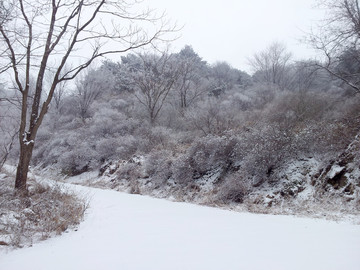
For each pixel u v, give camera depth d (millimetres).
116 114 26125
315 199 9977
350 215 8062
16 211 7031
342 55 14375
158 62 25781
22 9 8203
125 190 16250
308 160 11758
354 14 13430
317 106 16500
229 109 21844
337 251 4469
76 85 32719
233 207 11000
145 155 18609
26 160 8656
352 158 10312
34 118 8914
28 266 4297
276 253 4465
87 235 6168
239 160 13609
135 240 5590
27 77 8781
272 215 8867
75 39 8898
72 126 28781
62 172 21766
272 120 16156
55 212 7082
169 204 11008
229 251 4664
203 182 13898
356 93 15414
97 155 21406
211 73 41281
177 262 4191
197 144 14969
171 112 25359
